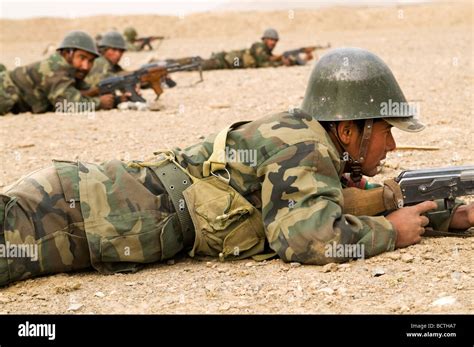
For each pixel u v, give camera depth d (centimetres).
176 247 432
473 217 446
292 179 404
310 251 404
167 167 433
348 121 424
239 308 370
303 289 385
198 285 405
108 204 420
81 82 1131
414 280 388
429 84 1252
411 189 425
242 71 1795
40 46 4050
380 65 427
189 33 4919
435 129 836
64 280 423
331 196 407
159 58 2461
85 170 427
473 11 4875
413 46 2411
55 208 416
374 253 414
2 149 853
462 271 396
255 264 429
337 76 422
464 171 422
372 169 438
